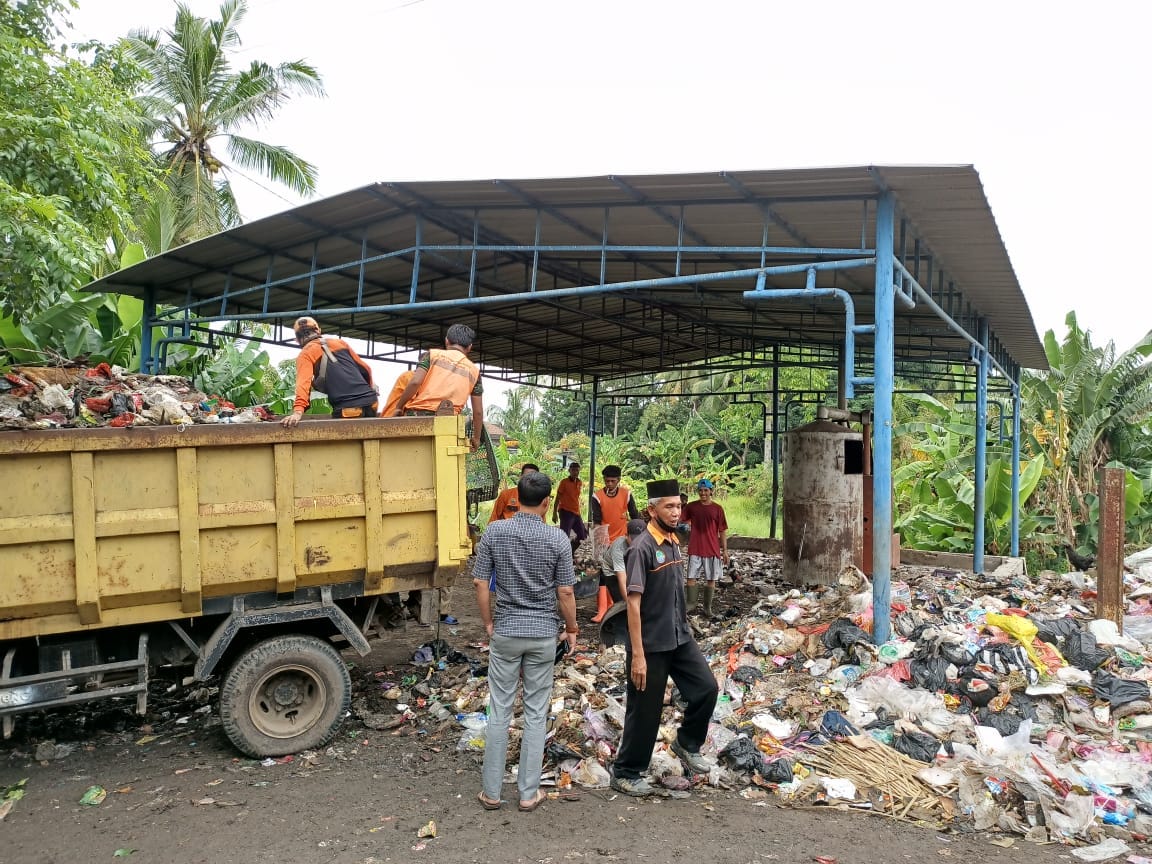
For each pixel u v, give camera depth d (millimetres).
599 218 7734
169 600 4926
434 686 6441
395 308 8055
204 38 22922
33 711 4711
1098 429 15023
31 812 4328
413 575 5586
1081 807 4203
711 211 7219
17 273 8781
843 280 9453
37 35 9242
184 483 4836
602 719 5293
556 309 12461
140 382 5855
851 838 4051
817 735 5141
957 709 5340
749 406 32219
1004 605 7605
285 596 5246
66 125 8312
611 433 42594
